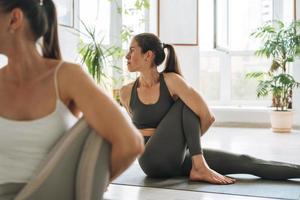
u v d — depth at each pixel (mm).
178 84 2879
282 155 3955
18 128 980
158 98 2920
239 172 2859
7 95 1022
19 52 1003
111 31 6465
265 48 6113
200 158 2783
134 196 2438
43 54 1076
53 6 1070
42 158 993
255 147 4484
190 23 6754
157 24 6777
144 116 2945
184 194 2465
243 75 7047
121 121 954
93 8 5980
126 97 3051
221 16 6910
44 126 982
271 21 6438
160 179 2869
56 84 994
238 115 6668
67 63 1026
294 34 5992
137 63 2873
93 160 946
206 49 7109
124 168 1000
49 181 938
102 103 959
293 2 6453
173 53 3027
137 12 6613
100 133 958
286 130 5883
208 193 2475
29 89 1014
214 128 6383
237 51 7039
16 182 990
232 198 2367
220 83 7121
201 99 2857
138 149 960
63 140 966
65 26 4469
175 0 6746
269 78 6371
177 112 2879
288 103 6246
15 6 963
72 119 1028
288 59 6039
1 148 989
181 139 2846
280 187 2607
